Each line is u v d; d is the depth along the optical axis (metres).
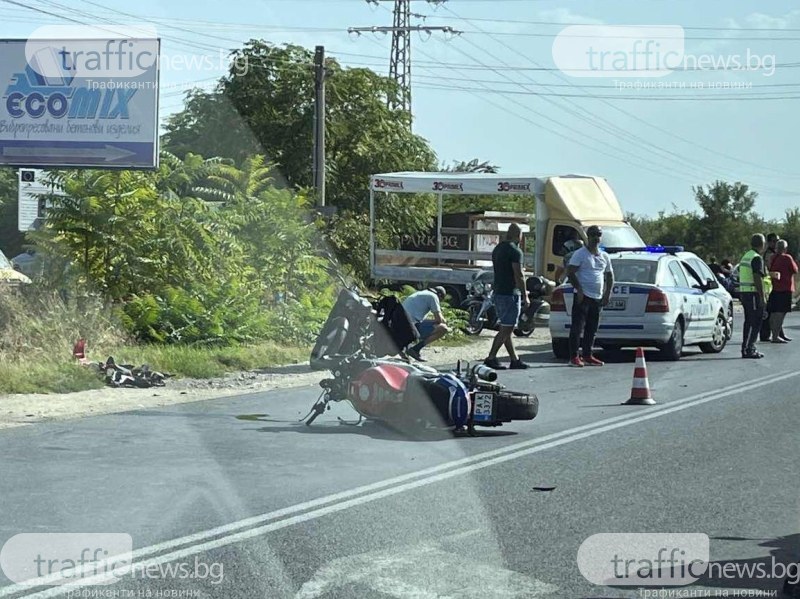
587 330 18.09
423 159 40.41
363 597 5.65
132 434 10.77
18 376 14.01
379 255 31.22
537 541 6.91
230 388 14.91
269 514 7.43
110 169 20.55
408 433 10.79
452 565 6.25
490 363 17.50
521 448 10.20
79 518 7.25
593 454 9.95
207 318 18.45
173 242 19.27
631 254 19.88
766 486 8.65
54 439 10.45
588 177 29.52
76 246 19.06
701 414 12.52
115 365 15.17
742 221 67.50
